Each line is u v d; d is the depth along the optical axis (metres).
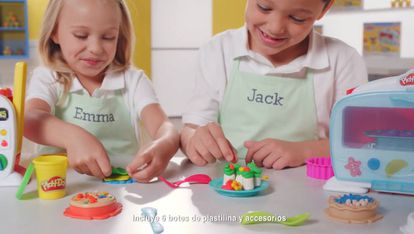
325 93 1.16
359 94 0.76
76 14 1.01
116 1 1.08
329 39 1.21
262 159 0.94
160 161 0.85
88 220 0.63
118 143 1.17
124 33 1.18
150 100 1.16
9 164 0.80
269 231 0.59
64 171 0.74
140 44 4.08
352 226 0.61
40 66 1.16
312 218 0.64
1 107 0.80
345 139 0.78
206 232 0.59
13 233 0.59
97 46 1.03
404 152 0.75
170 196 0.74
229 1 3.80
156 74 4.27
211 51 1.23
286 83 1.15
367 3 2.72
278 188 0.79
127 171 0.82
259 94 1.17
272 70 1.15
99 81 1.17
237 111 1.20
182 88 4.33
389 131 0.76
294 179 0.85
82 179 0.84
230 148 0.91
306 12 0.94
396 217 0.65
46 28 1.09
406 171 0.75
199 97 1.23
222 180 0.81
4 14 3.91
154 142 0.92
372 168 0.77
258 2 0.95
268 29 0.96
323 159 0.90
